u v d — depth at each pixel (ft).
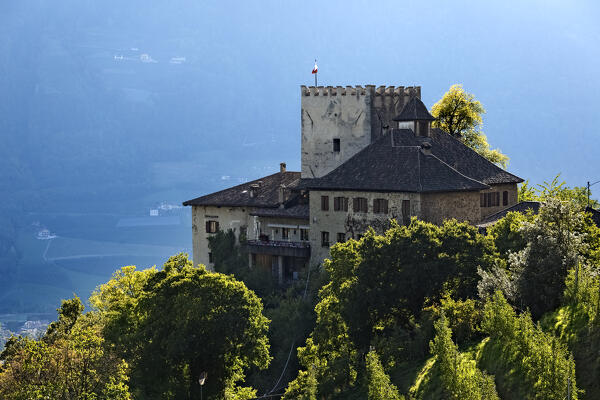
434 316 413.80
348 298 460.55
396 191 610.65
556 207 385.70
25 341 474.90
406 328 449.89
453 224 469.57
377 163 652.48
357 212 642.22
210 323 519.60
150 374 506.89
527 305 364.38
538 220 388.16
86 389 410.31
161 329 515.09
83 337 449.06
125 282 639.35
